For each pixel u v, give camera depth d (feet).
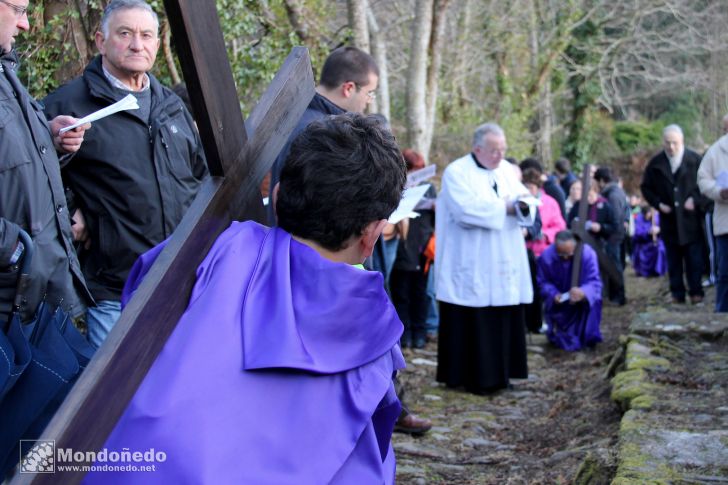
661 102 101.71
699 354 18.45
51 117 10.69
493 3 60.85
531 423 18.17
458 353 21.22
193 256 5.23
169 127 11.10
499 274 20.75
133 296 4.79
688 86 81.15
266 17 25.34
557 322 27.84
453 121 56.54
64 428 4.21
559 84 74.90
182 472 4.40
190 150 11.47
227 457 4.50
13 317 7.42
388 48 53.78
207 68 5.50
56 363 7.50
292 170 5.39
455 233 21.06
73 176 10.74
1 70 8.48
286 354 4.81
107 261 10.78
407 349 26.27
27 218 8.29
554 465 14.02
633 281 49.32
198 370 4.74
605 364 24.23
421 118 37.17
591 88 78.28
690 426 12.41
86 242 10.92
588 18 71.87
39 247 8.29
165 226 10.91
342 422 4.89
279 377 4.82
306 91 7.06
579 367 24.94
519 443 16.67
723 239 24.17
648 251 50.44
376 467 5.02
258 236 5.52
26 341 7.33
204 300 5.05
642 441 11.48
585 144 81.66
